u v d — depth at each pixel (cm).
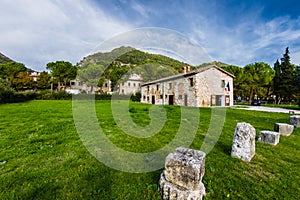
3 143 436
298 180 296
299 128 734
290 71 3275
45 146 421
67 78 3369
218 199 239
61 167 316
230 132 623
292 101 3438
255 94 3812
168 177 236
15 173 288
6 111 1045
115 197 234
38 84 4219
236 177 300
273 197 248
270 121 894
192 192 215
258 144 488
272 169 333
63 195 234
